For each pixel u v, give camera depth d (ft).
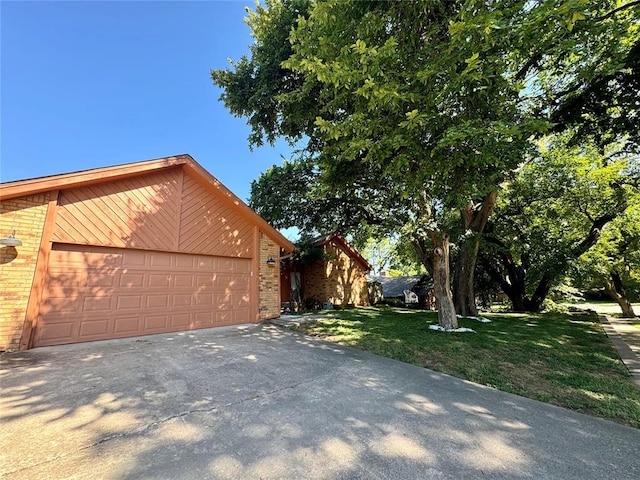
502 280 54.65
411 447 8.55
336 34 16.58
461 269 37.19
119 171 23.08
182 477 7.04
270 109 26.78
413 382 14.24
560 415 11.02
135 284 24.06
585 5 11.55
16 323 18.78
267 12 25.72
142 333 23.95
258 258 32.19
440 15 16.11
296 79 25.02
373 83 13.52
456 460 7.98
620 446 8.94
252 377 14.34
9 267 18.89
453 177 17.28
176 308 26.07
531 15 11.72
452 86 12.84
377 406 11.35
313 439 8.86
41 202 20.29
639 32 16.15
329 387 13.23
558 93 21.44
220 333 25.31
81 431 9.20
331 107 18.86
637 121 18.98
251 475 7.16
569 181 39.42
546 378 15.03
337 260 55.62
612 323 36.86
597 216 41.45
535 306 49.55
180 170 27.53
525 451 8.52
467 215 36.47
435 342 22.02
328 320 32.58
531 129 12.80
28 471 7.27
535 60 18.12
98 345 20.51
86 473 7.21
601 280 49.60
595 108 19.38
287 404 11.35
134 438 8.83
